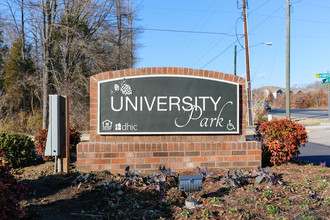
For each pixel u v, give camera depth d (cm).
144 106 629
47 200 439
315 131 2006
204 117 644
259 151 646
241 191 501
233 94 654
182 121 637
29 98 3080
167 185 529
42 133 755
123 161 605
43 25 2136
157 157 614
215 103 648
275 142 701
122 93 625
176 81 638
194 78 643
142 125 628
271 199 458
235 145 639
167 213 417
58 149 594
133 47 2944
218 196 481
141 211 420
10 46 2781
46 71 2212
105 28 2444
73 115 2361
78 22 2356
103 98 623
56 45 2356
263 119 2898
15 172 641
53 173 609
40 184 513
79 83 2417
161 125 631
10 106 2841
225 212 412
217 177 579
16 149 683
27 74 2756
